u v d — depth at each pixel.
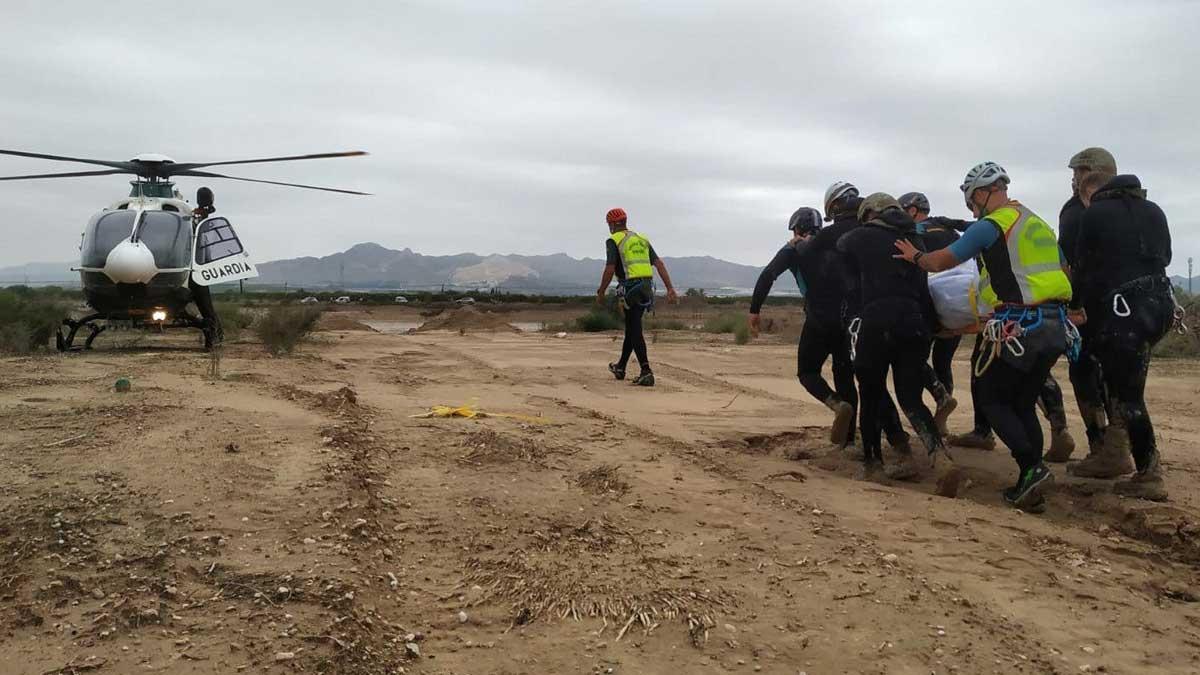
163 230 13.53
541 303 58.00
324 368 10.95
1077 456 6.70
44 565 3.16
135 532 3.51
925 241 6.62
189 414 6.00
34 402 6.45
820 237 6.40
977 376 5.19
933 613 3.25
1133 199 5.50
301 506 3.94
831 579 3.56
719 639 2.96
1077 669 2.83
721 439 6.77
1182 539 4.33
